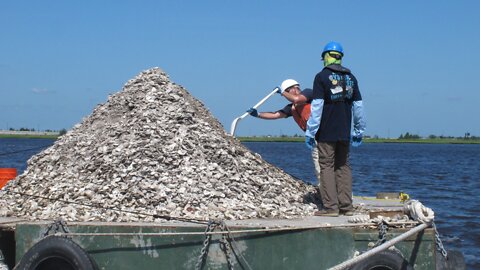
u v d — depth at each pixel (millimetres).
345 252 6188
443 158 65812
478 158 66750
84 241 6406
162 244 6316
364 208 7906
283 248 6234
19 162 33562
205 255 6277
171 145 7824
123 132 8195
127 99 8938
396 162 53250
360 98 7543
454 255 6758
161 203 7055
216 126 9273
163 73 9523
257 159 8680
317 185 8844
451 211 17719
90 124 8977
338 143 7426
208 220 6617
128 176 7387
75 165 7980
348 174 7492
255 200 7379
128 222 6664
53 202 7250
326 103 7320
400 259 6031
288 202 7633
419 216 6188
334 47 7477
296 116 8242
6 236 6820
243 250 6266
